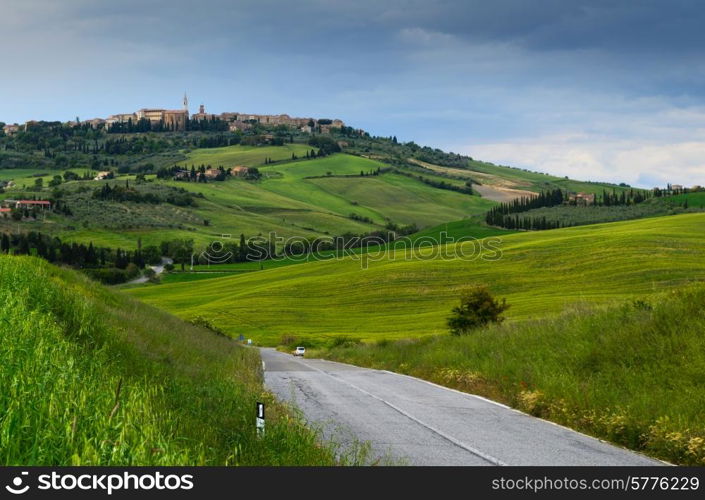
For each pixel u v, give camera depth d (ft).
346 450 50.98
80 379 41.96
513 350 104.01
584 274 505.25
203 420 49.90
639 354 77.77
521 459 48.37
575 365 83.05
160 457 29.84
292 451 43.93
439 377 110.63
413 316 460.96
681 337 76.69
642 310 93.71
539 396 73.31
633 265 505.25
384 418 68.03
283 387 99.09
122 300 146.00
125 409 35.40
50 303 78.28
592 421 61.26
